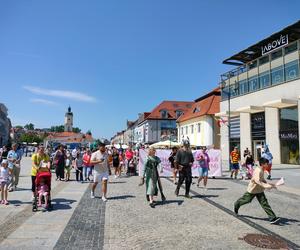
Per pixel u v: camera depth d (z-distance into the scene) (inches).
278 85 1330.0
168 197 470.9
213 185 637.3
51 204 382.9
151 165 414.6
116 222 315.9
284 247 244.1
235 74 1648.6
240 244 249.6
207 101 2180.1
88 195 488.7
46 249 231.3
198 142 2198.6
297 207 405.7
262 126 1428.4
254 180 326.3
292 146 1250.0
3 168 405.7
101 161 444.8
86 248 235.6
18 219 323.0
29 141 5620.1
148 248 237.6
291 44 1277.1
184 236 269.6
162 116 3223.4
